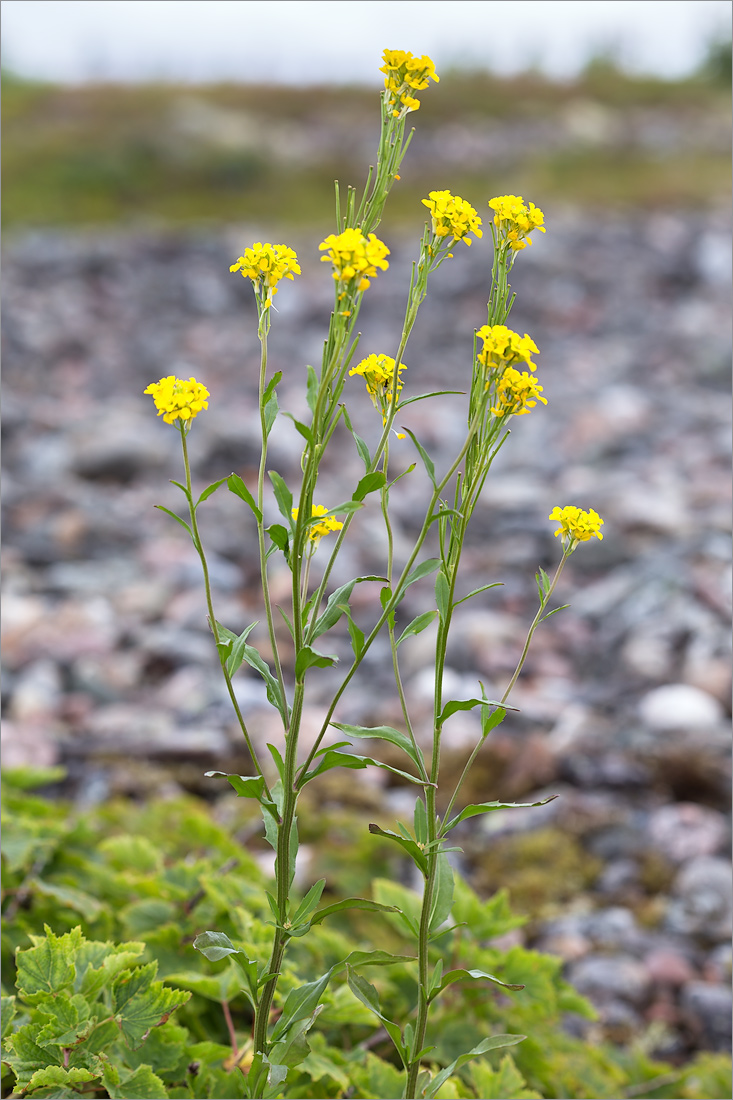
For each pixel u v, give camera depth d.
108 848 2.31
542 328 12.53
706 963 3.08
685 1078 2.21
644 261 14.78
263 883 2.34
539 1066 1.97
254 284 1.24
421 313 13.08
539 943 3.18
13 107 23.67
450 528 1.26
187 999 1.52
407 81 1.19
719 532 6.46
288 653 5.25
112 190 20.14
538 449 8.52
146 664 5.15
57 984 1.50
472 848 3.62
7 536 6.84
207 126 22.59
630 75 28.02
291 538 1.25
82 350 11.75
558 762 4.07
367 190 1.21
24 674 4.96
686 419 8.98
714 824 3.70
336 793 3.53
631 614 5.62
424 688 4.82
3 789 2.58
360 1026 1.97
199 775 3.84
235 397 10.22
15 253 15.52
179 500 7.59
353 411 9.47
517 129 23.88
